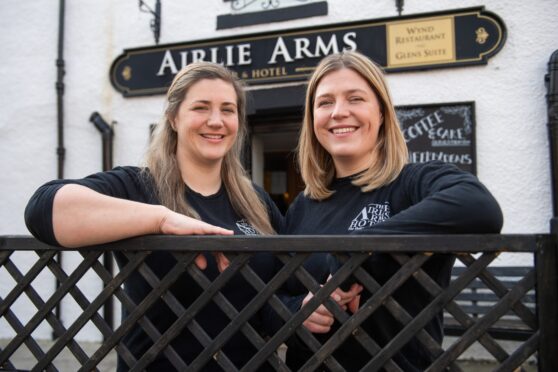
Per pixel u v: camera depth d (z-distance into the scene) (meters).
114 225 1.09
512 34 3.44
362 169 1.50
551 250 0.93
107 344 1.17
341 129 1.46
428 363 1.23
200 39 4.09
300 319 1.05
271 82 3.93
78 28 4.42
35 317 1.23
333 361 1.04
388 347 1.01
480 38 3.49
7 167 4.48
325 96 1.49
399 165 1.42
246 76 4.00
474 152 3.47
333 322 1.28
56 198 1.10
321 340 1.33
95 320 1.19
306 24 3.87
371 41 3.71
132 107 4.28
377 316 1.22
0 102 4.54
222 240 1.07
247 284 1.45
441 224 1.01
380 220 1.35
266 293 1.07
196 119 1.50
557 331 0.92
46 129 4.45
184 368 1.12
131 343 1.36
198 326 1.12
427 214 1.03
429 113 3.60
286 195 5.01
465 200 1.01
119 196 1.38
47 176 4.42
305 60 3.87
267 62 3.95
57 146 4.40
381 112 1.50
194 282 1.35
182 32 4.17
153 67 4.22
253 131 4.23
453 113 3.54
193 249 1.09
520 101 3.41
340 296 1.14
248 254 1.08
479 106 3.50
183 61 4.13
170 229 1.11
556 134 3.21
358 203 1.45
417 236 0.98
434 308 0.99
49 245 1.15
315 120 1.52
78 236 1.09
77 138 4.38
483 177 3.47
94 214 1.09
